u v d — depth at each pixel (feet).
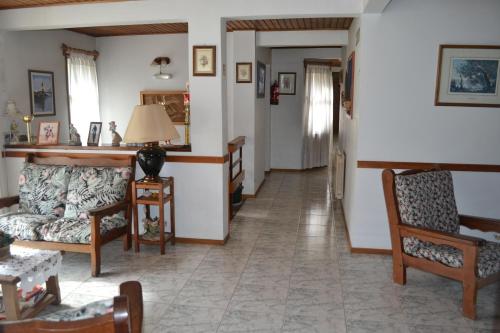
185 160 13.29
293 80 25.57
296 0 12.07
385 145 12.30
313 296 9.98
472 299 8.89
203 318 8.98
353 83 14.33
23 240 11.34
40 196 12.60
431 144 12.16
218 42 12.65
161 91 20.44
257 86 19.77
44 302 9.04
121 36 20.43
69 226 11.29
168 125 12.28
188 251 12.94
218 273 11.31
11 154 14.48
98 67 20.89
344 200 16.80
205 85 12.88
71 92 18.58
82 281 10.78
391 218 10.37
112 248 13.15
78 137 14.38
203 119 13.03
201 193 13.39
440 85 11.85
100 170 12.59
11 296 7.80
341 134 21.31
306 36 19.15
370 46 11.93
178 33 19.94
